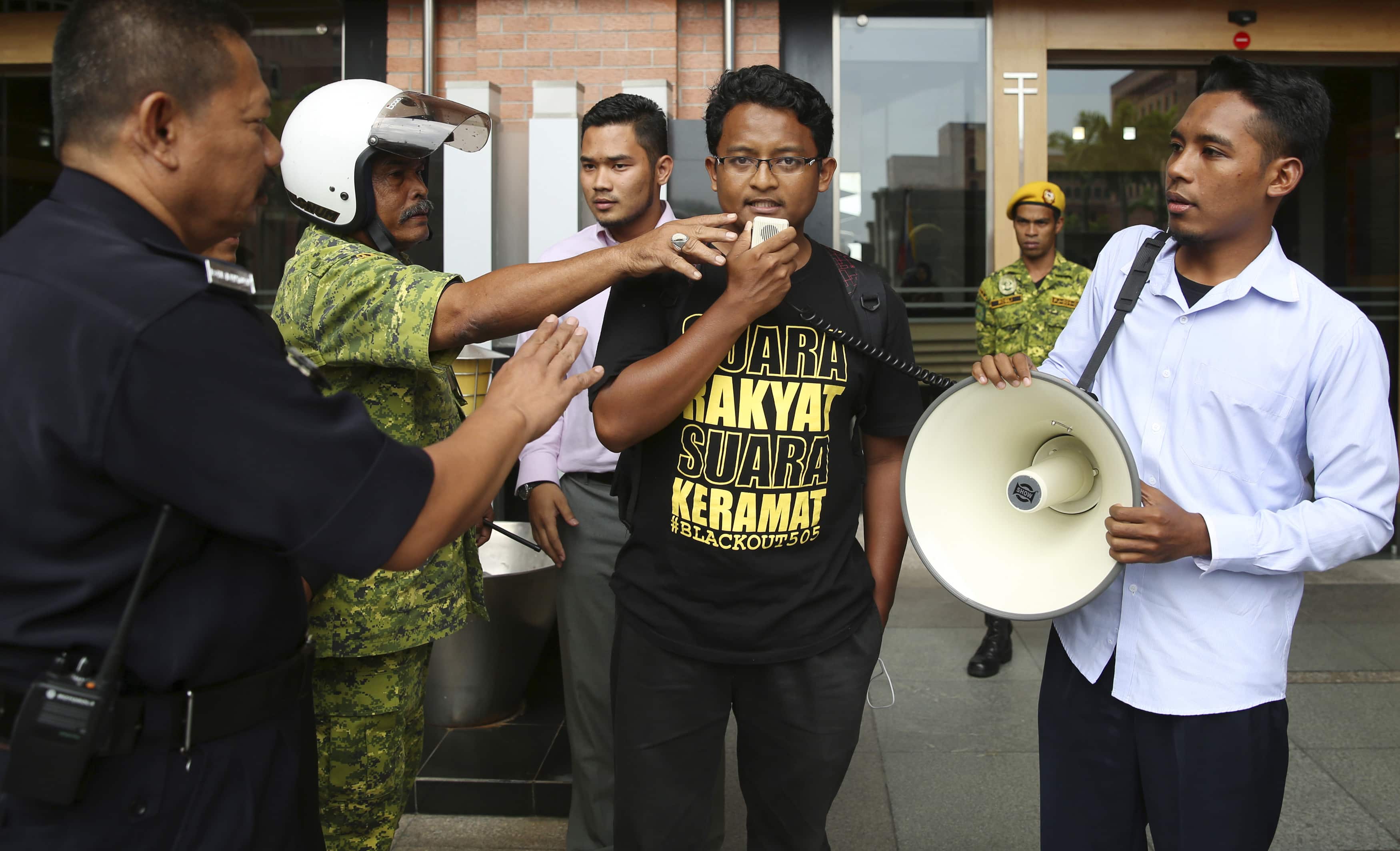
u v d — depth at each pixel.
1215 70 1.63
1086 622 1.75
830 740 1.73
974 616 4.47
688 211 4.66
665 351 1.59
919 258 5.24
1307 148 1.58
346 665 1.87
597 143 2.62
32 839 1.11
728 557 1.67
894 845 2.67
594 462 2.47
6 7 5.59
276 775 1.29
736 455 1.66
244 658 1.24
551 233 4.56
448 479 1.22
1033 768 3.08
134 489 1.10
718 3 4.89
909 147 5.20
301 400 1.13
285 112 5.27
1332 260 5.51
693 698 1.73
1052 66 5.23
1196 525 1.51
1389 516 1.60
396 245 1.93
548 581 3.18
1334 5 5.05
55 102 1.20
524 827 2.81
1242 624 1.63
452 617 1.94
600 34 4.81
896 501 1.90
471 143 2.11
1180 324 1.68
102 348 1.07
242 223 1.33
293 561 1.32
